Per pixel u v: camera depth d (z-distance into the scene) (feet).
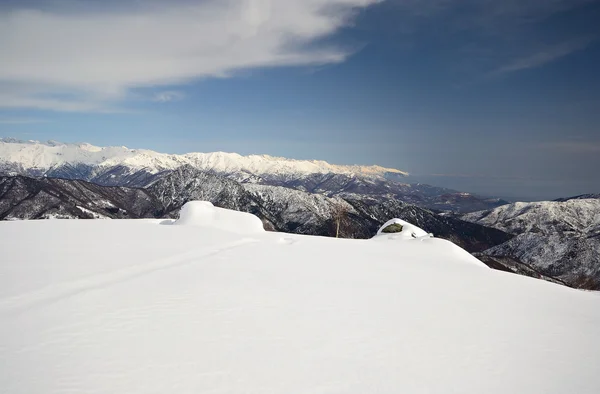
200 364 27.78
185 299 43.39
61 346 29.58
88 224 119.96
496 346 35.53
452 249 114.93
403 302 49.32
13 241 79.61
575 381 29.17
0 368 25.77
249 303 43.42
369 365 29.55
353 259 85.66
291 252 88.07
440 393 25.90
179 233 104.68
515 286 69.62
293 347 31.96
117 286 47.47
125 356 28.43
